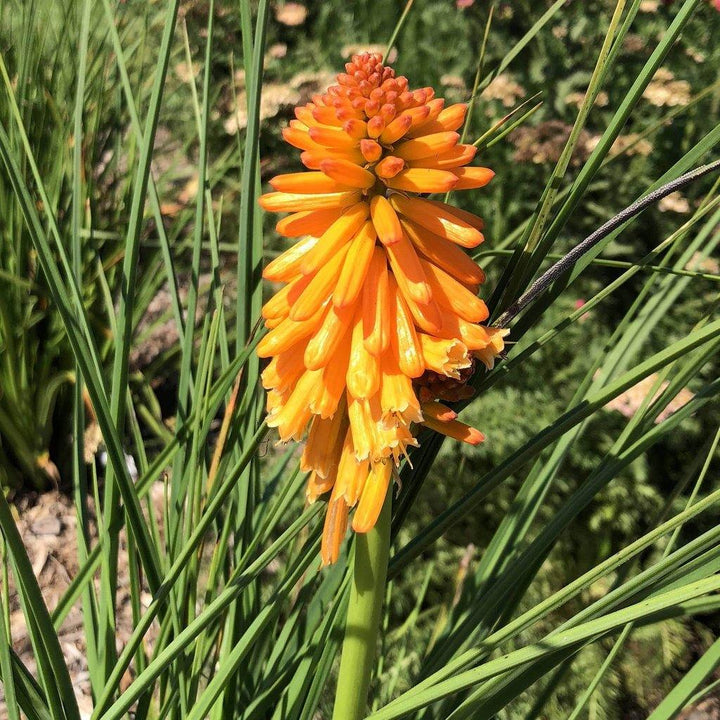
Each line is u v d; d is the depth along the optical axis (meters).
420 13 0.83
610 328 0.68
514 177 0.73
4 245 0.58
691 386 0.62
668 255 0.33
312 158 0.23
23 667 0.26
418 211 0.23
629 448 0.30
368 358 0.23
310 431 0.25
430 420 0.24
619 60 0.77
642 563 0.60
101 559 0.30
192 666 0.32
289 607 0.52
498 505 0.61
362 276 0.23
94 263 0.62
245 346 0.29
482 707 0.27
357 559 0.24
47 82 0.62
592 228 0.72
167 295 0.75
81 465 0.32
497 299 0.27
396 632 0.54
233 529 0.35
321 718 0.49
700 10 0.81
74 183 0.30
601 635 0.26
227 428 0.30
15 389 0.60
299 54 0.86
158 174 0.79
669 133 0.73
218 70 0.83
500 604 0.32
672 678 0.55
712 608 0.24
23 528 0.61
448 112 0.24
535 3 0.81
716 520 0.61
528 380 0.66
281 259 0.25
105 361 0.63
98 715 0.25
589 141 0.71
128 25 0.71
